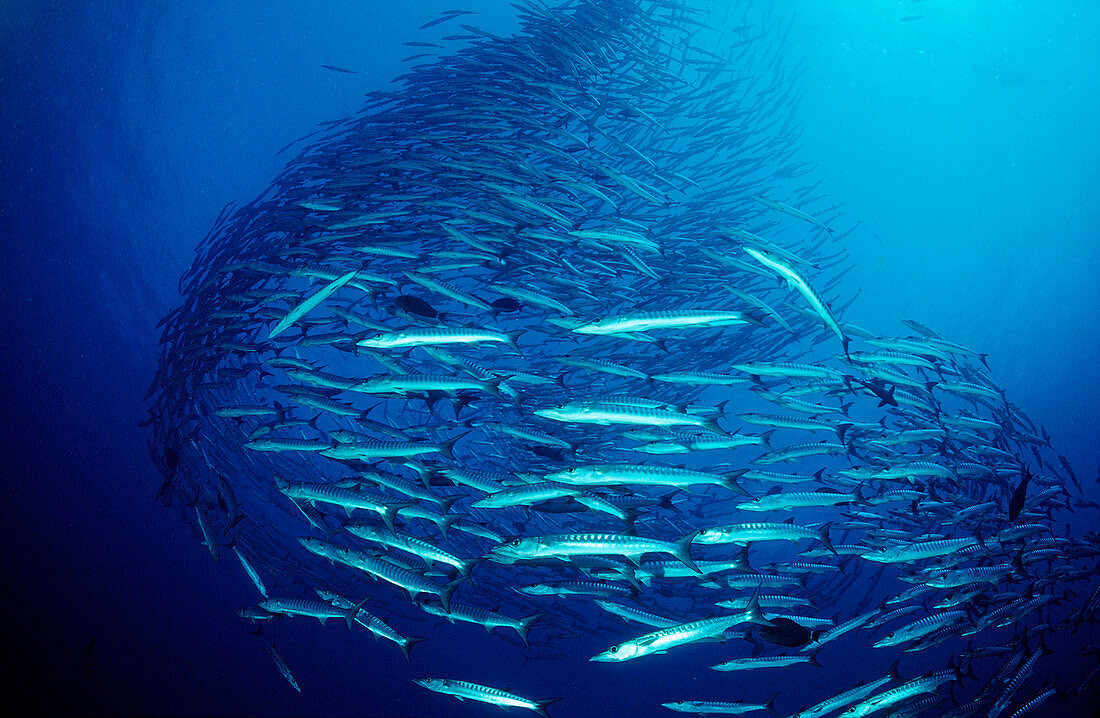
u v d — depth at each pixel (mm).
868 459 8555
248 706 10734
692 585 9812
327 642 12477
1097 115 29188
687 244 11969
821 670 12703
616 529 9938
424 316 7676
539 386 10211
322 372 7215
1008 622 7547
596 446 8906
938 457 8836
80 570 13227
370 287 7812
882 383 7992
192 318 11180
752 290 12344
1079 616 7898
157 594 13047
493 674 12234
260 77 25547
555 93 10422
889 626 13586
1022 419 10594
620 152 13102
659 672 12508
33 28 20250
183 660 11500
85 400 21141
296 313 6387
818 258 14859
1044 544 8039
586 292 9086
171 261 25797
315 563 12055
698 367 11695
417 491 6176
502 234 8992
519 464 10703
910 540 7973
